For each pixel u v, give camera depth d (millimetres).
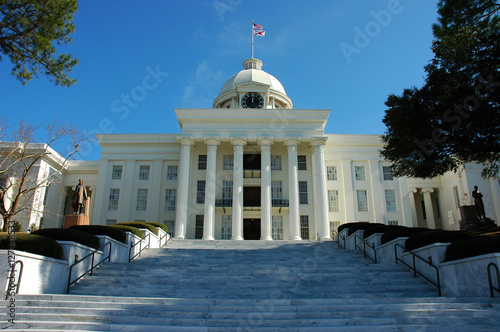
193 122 35312
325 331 8242
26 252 11125
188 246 26266
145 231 22266
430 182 41875
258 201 36656
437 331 8234
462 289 11414
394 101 19172
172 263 16828
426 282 13398
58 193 40719
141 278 13711
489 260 10328
